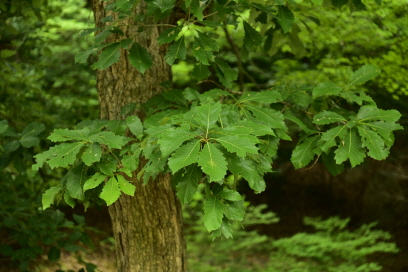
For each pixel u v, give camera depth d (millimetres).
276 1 1908
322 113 1807
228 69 2148
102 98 2654
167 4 1778
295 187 9289
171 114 1981
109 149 1904
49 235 3730
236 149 1329
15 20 5168
